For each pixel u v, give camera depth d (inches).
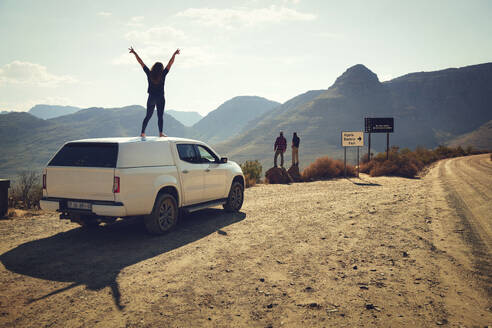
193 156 295.7
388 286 157.8
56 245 226.1
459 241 226.7
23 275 170.7
